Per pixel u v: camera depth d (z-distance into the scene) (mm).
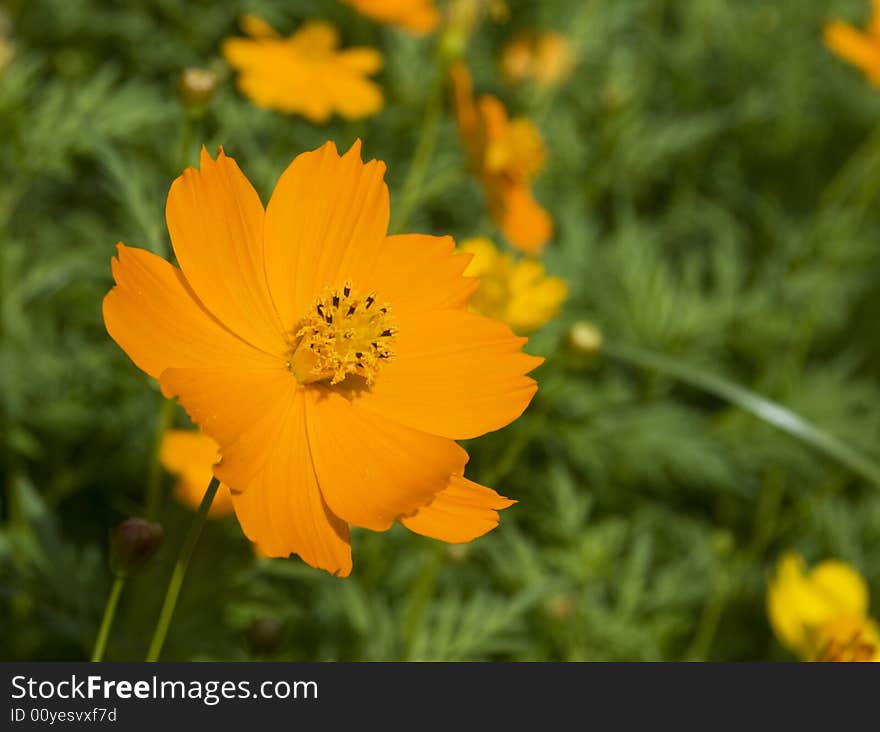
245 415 337
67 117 480
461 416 348
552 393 468
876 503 578
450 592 472
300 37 499
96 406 491
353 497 339
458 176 484
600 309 598
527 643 470
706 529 565
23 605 458
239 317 344
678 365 494
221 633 424
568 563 504
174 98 603
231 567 431
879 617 541
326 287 351
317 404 346
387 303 352
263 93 485
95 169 577
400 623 462
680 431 558
